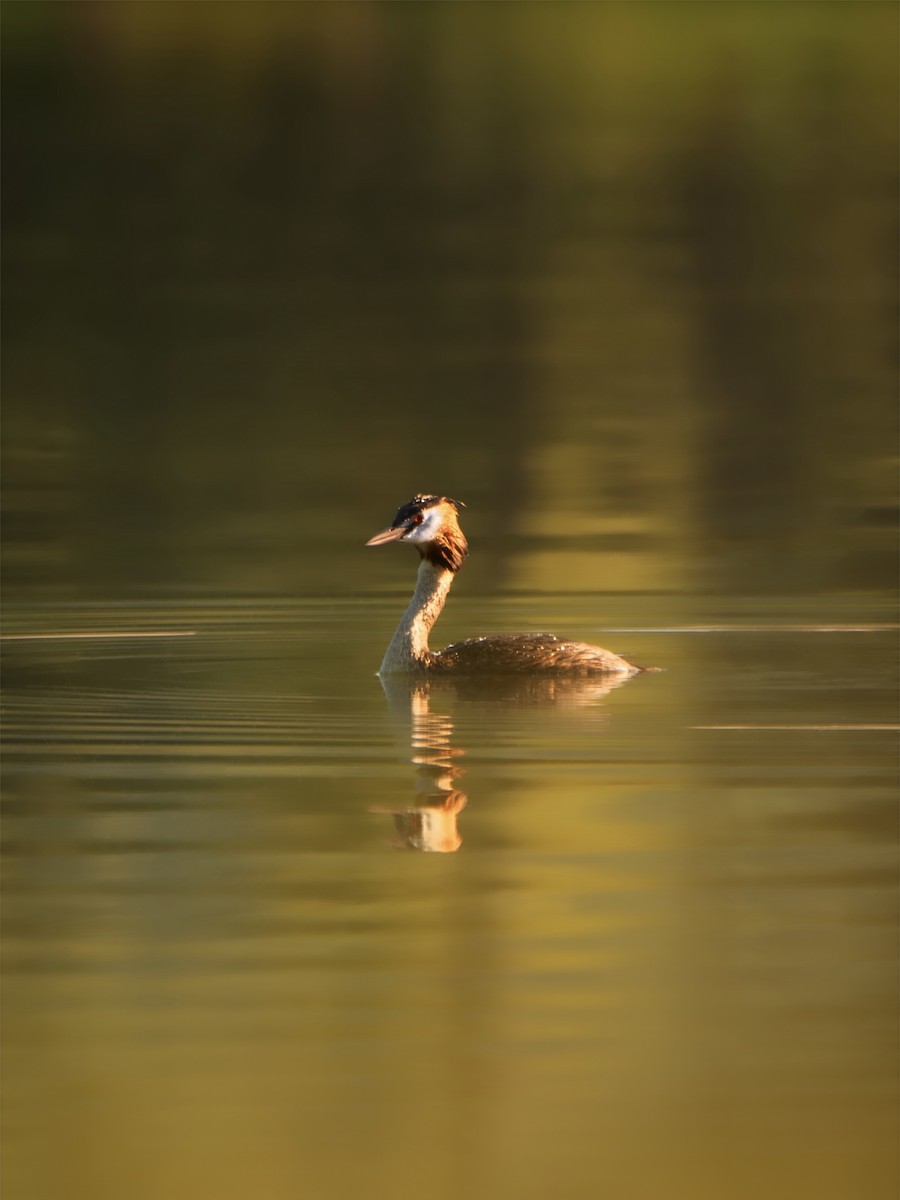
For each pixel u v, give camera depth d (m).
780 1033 8.10
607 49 69.75
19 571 19.73
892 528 21.62
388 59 67.31
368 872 9.95
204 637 16.38
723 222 46.72
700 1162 7.16
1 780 11.69
